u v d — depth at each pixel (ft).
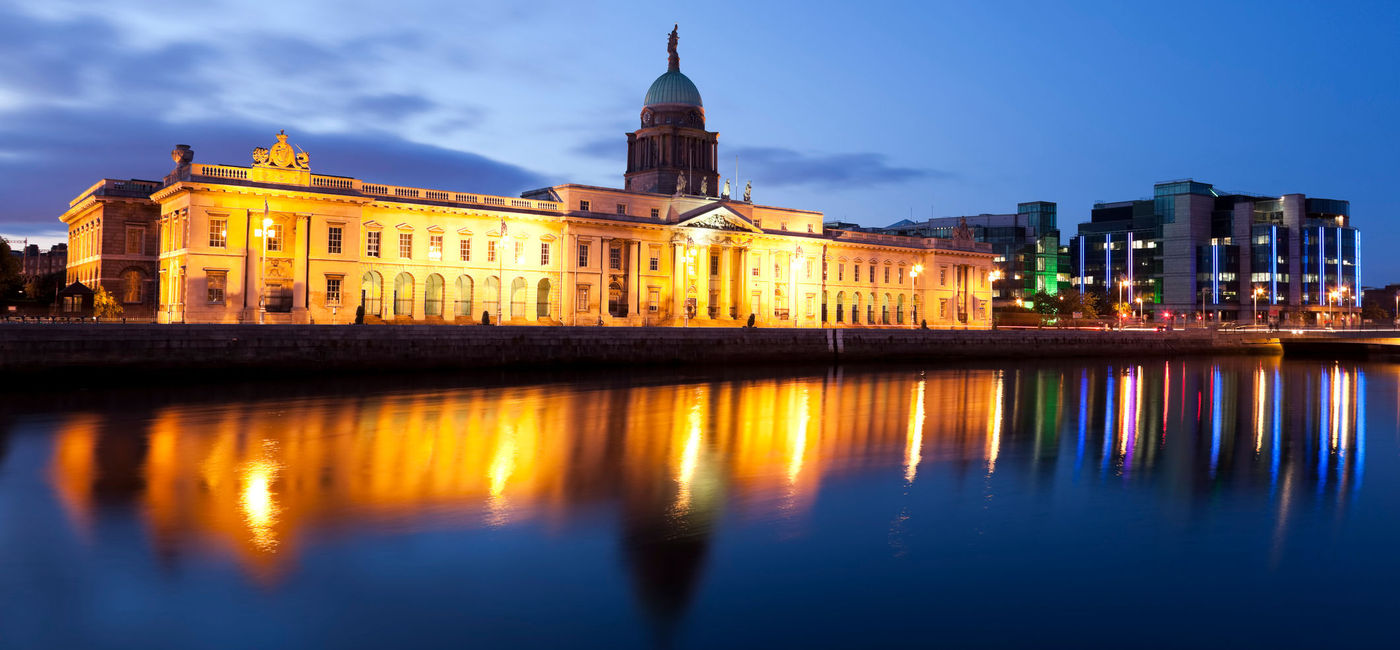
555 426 138.62
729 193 423.64
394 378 219.20
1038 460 115.75
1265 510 89.71
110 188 306.76
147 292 309.42
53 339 183.93
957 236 494.18
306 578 64.59
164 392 178.09
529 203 348.18
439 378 223.30
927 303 473.26
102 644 53.98
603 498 88.58
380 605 59.98
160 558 68.44
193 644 54.03
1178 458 120.67
